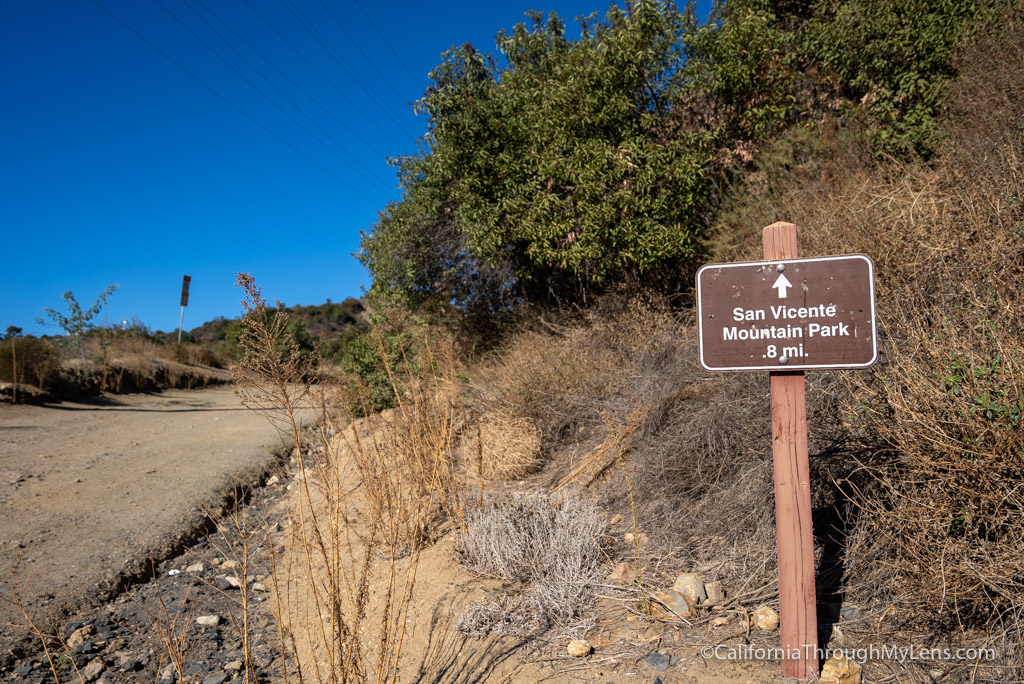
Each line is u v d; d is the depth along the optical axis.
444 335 7.38
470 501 5.34
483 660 3.41
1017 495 2.79
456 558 4.63
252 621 4.58
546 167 9.36
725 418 4.77
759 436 4.54
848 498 3.72
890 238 5.11
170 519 6.48
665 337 6.72
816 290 2.81
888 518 3.35
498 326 11.55
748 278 2.88
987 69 7.38
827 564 3.79
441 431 5.43
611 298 9.22
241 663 3.88
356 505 6.09
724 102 10.00
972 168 5.60
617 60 9.51
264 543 6.13
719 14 10.85
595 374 7.08
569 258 9.34
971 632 2.97
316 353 4.12
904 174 7.11
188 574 5.48
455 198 11.15
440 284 12.78
